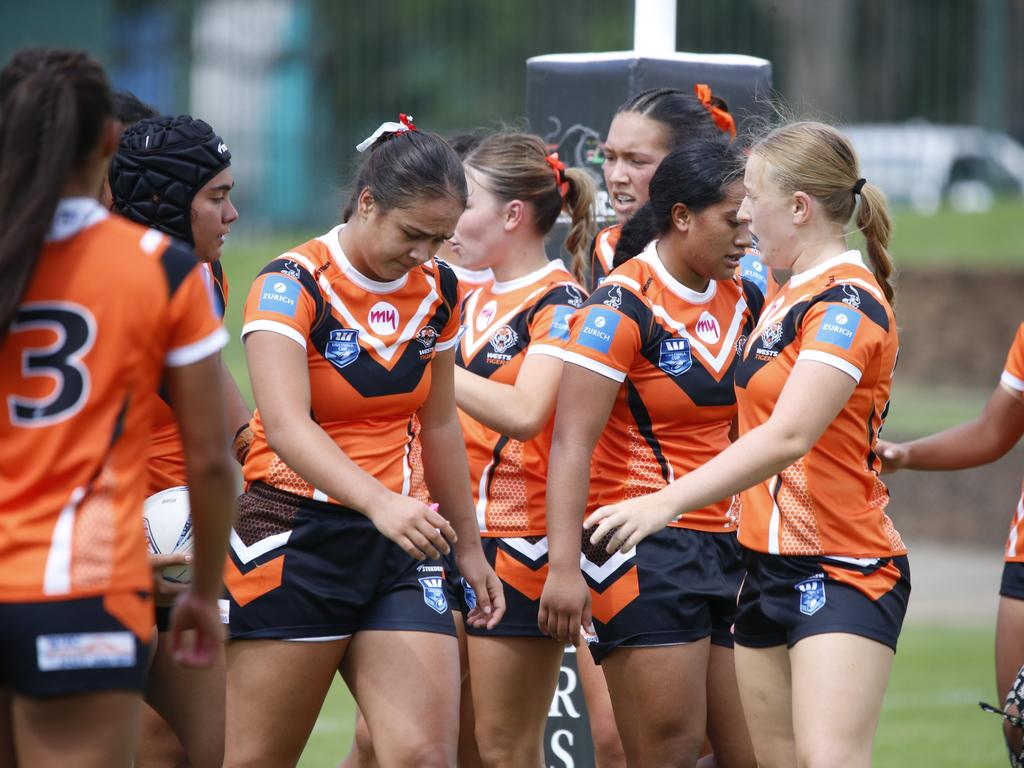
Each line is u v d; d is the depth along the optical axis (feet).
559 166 55.36
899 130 207.51
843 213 44.88
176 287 33.58
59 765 32.65
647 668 48.01
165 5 193.06
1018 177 218.38
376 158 44.14
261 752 45.75
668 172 47.96
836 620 42.91
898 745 74.49
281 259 45.19
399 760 43.75
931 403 181.78
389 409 45.98
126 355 33.01
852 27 212.43
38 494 32.58
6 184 32.55
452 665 45.11
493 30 199.93
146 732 51.98
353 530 45.34
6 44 200.03
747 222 45.85
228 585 45.78
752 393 44.98
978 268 197.06
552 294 52.70
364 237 44.37
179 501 46.85
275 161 186.60
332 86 187.83
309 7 187.01
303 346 44.21
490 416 50.16
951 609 119.85
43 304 32.86
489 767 52.80
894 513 155.53
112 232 33.53
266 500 46.06
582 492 47.06
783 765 45.47
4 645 32.30
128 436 33.32
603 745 54.65
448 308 46.91
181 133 48.42
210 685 48.67
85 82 33.35
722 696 50.47
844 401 42.63
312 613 45.01
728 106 63.98
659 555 48.60
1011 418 56.90
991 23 191.21
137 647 33.09
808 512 43.70
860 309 43.16
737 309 50.21
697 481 42.19
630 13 210.59
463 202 43.86
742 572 50.90
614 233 57.67
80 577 32.32
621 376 47.57
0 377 32.86
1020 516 55.67
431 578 46.11
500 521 52.54
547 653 52.16
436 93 197.57
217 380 34.47
